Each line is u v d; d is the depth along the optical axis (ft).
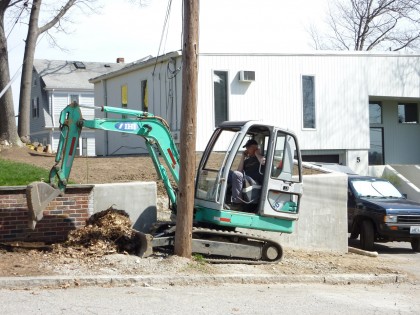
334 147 95.09
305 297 34.22
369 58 98.32
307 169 61.26
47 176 53.06
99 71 156.35
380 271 43.14
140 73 96.68
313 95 93.56
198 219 40.70
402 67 101.65
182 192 38.09
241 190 40.19
